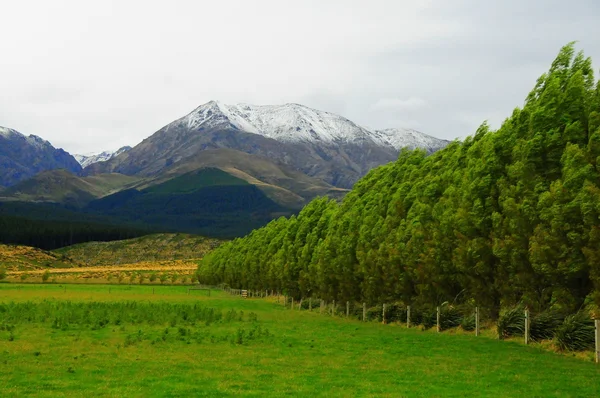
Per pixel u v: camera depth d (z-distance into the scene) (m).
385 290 41.34
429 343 28.11
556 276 23.81
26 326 33.97
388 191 42.88
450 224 31.77
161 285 128.12
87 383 17.72
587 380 18.36
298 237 62.75
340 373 19.78
